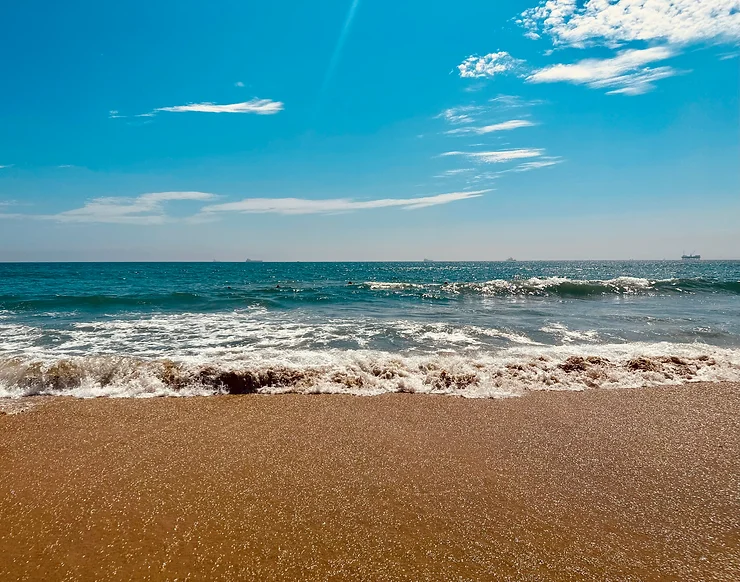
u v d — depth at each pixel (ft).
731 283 83.71
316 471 14.74
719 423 19.08
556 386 24.30
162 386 23.71
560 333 40.34
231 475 14.44
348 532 11.57
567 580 9.93
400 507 12.72
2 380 23.77
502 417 19.77
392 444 16.89
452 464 15.33
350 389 23.76
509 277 169.07
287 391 23.53
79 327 43.52
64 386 23.70
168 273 198.59
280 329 42.60
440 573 10.12
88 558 10.59
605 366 27.07
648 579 9.97
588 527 11.85
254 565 10.36
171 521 12.00
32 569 10.19
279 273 207.92
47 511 12.44
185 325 45.14
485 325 44.96
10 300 66.69
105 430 18.10
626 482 14.20
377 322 47.24
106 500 13.00
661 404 21.49
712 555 10.76
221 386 23.89
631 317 50.49
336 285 109.50
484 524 11.95
